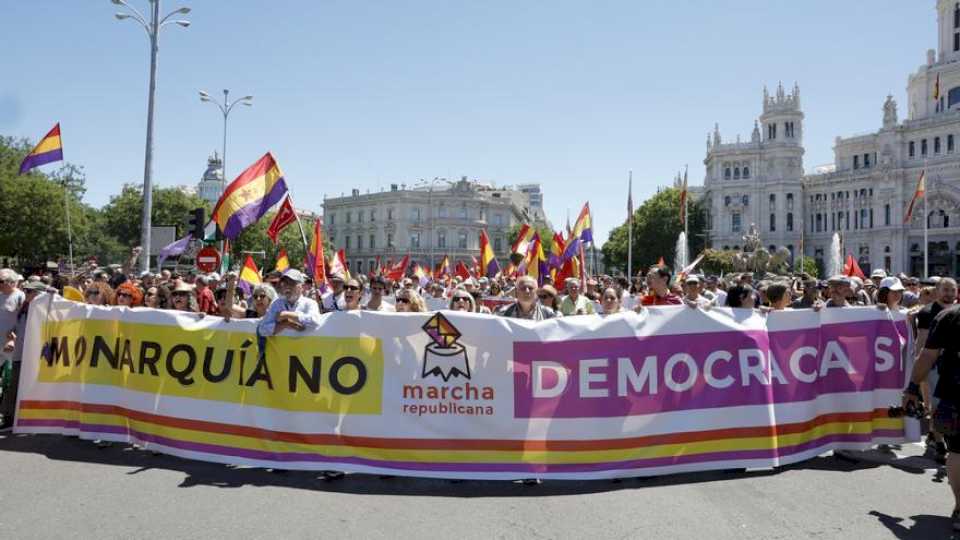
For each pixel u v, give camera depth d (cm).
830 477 675
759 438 691
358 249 12081
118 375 785
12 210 4853
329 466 677
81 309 817
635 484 655
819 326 740
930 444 762
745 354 701
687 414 683
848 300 1256
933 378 762
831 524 545
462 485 657
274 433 700
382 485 655
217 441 720
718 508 581
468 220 11631
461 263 2569
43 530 527
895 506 589
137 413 765
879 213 9788
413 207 11488
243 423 712
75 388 816
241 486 643
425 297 1703
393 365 686
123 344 785
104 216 8062
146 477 668
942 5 9744
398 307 882
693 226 9281
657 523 545
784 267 6562
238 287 1292
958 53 9550
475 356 675
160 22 2205
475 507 588
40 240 5000
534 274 1744
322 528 535
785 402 712
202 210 1738
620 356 680
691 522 548
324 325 704
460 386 675
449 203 11606
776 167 10625
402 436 674
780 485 647
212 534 521
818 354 736
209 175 15625
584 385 674
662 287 916
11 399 881
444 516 564
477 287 1562
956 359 545
